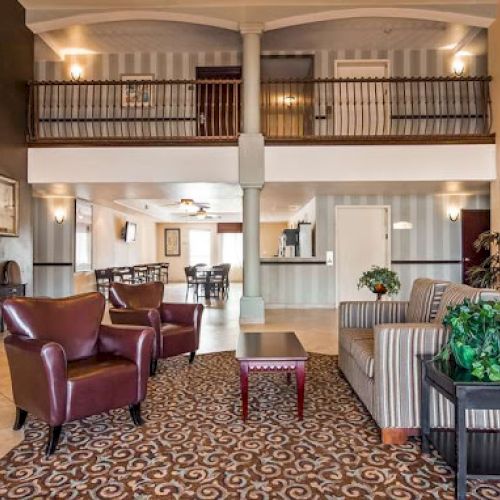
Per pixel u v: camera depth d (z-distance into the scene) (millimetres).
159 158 6059
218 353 4695
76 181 6047
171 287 13898
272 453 2361
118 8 6031
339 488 2010
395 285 4121
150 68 7688
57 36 7031
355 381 3160
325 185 6527
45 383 2387
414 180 6059
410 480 2078
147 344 2803
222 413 2959
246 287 6293
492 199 6070
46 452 2377
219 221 16438
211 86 7633
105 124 7664
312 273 8141
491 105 6129
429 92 7520
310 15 6020
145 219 15078
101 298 3053
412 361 2430
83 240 9180
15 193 5762
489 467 1983
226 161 6074
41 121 7586
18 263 5852
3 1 5492
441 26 6754
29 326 2686
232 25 6129
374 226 8125
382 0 5906
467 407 1893
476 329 2012
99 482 2066
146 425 2754
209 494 1963
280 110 8883
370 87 7516
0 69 5434
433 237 8055
